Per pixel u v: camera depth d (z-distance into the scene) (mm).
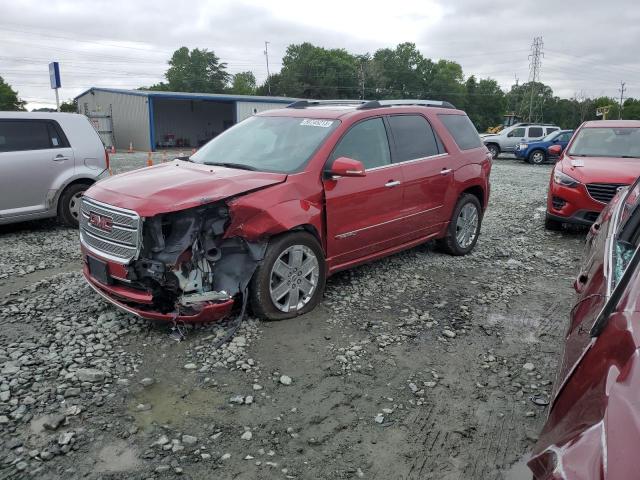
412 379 3721
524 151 24234
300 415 3266
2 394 3361
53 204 7895
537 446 1925
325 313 4734
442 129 6242
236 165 4895
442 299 5207
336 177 4758
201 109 44688
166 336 4195
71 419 3150
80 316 4551
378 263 6277
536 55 79562
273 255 4293
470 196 6602
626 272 2094
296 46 99312
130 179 4504
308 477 2748
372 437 3090
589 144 8844
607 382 1700
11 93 84312
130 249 3963
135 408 3281
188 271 4066
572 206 7742
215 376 3658
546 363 4012
